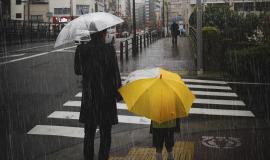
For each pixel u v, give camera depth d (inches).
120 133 331.9
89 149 236.1
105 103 229.1
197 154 267.0
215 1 2041.1
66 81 594.9
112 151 278.7
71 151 284.2
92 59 227.0
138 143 299.4
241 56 649.0
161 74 188.2
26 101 451.8
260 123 364.5
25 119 372.2
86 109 231.1
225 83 603.2
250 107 438.0
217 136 315.9
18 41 1560.0
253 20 928.9
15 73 673.0
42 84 566.6
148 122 368.2
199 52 689.6
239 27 936.3
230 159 256.7
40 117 380.2
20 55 995.9
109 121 231.1
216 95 510.0
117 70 230.1
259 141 300.8
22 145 297.1
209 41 722.8
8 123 357.4
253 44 731.4
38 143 302.8
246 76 649.0
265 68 619.5
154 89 182.5
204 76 671.1
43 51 1132.5
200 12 685.9
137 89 186.4
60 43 232.4
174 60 912.3
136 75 195.9
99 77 226.8
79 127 347.6
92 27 225.6
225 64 716.7
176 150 273.7
